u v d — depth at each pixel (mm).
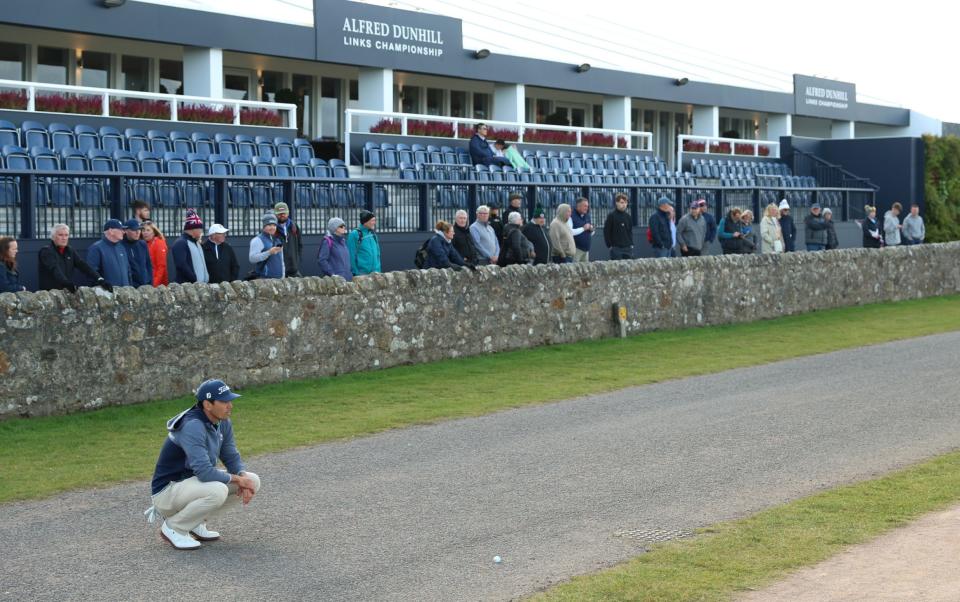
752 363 16375
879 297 24906
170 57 29969
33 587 6832
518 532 7926
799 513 8203
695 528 7934
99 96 24969
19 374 11656
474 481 9422
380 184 20016
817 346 18188
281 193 18469
